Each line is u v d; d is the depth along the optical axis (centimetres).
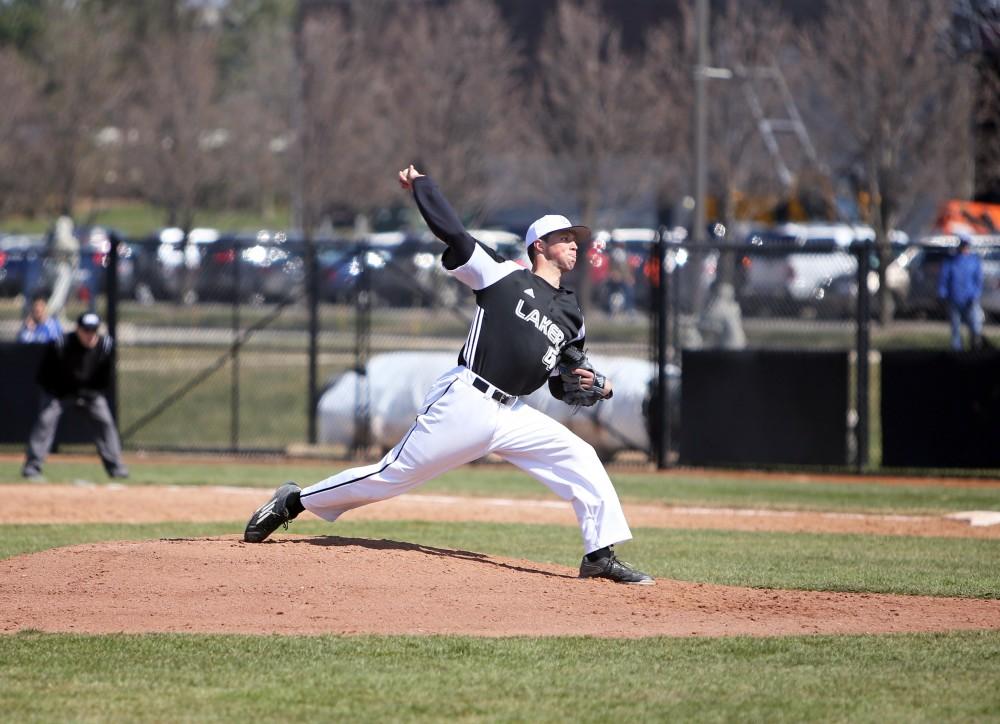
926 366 5966
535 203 12112
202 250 7538
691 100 10462
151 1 16112
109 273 6781
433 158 11400
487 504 4953
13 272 8712
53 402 5416
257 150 13438
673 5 11762
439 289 9062
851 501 5144
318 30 11969
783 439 6166
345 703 2062
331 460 6644
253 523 2994
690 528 4312
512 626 2545
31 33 15538
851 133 9819
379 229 15450
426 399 2808
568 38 11081
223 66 18450
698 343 7300
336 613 2581
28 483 5362
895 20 9069
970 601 2897
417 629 2505
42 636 2430
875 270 7338
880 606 2822
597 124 10931
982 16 8694
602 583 2883
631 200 11712
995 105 8738
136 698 2083
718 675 2236
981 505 5016
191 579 2747
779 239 10738
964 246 5928
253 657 2314
